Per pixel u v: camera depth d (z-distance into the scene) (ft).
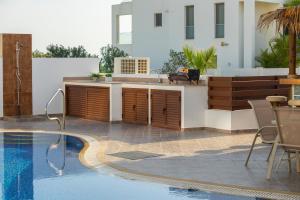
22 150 31.60
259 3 77.00
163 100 41.06
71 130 39.93
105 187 21.88
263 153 29.45
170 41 85.20
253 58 73.72
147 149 30.91
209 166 25.58
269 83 39.99
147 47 89.76
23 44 49.01
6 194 21.17
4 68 48.08
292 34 30.78
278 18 28.50
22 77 49.11
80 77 52.47
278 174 23.53
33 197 20.66
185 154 29.12
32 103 49.90
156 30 87.92
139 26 90.99
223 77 38.60
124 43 96.58
